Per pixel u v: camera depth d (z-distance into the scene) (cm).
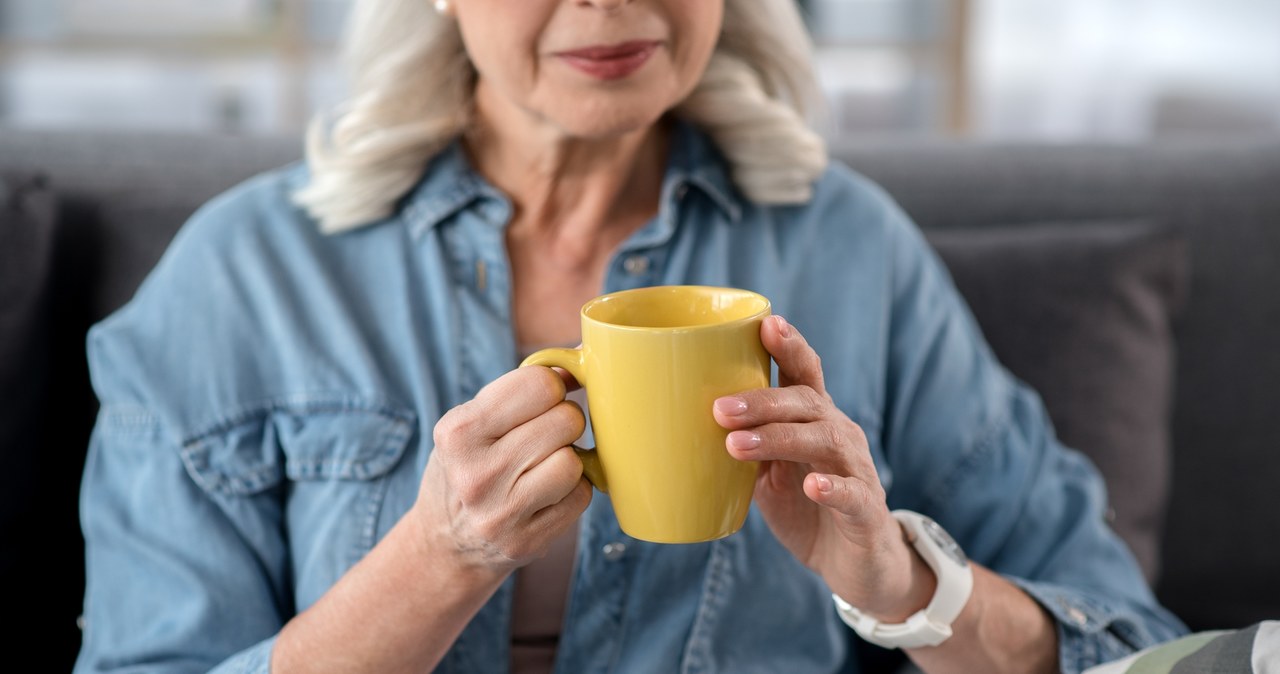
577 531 98
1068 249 130
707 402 65
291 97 315
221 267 103
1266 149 142
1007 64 356
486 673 97
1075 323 128
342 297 101
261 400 99
